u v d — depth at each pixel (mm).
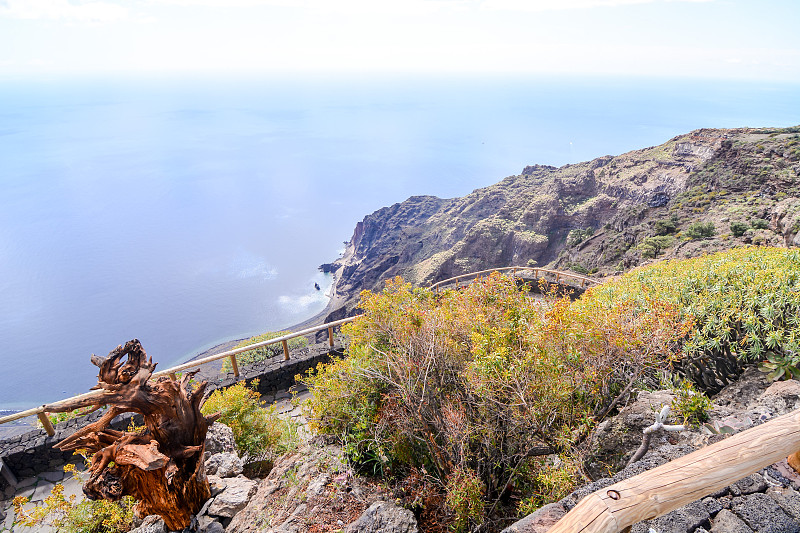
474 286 7387
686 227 44000
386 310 7078
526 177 140250
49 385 135625
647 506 1999
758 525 2773
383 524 4410
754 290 6086
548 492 4684
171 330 171875
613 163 102562
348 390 6395
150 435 5633
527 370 5242
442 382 5742
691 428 4797
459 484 4676
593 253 55969
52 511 6938
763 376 5672
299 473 5719
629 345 5578
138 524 6234
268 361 10820
